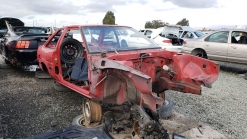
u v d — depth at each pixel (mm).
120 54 3295
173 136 2900
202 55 8852
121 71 2756
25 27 9633
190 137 3225
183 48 9406
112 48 3645
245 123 3859
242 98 5195
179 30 13648
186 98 5047
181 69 3463
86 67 3596
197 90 3336
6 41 7070
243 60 7656
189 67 3473
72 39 4242
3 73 7062
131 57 3318
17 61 6203
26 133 3291
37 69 7344
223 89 5914
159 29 13508
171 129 3439
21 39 6148
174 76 3562
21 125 3537
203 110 4367
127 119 3264
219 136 3277
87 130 2949
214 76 3369
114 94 3217
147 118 2621
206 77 3371
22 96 4895
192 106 4559
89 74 3260
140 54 3412
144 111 2703
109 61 2900
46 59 4672
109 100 3230
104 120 3309
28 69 7727
